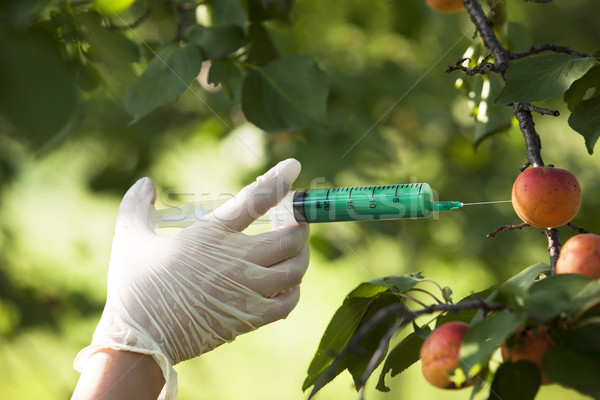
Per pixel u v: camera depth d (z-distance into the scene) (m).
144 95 1.77
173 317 1.70
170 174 3.83
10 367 3.28
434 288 4.36
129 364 1.62
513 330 0.96
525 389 0.99
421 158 3.82
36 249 3.57
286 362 4.69
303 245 1.83
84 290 3.55
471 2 1.64
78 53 1.09
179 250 1.73
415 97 3.56
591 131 1.25
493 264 3.73
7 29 0.85
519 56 1.52
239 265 1.73
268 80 1.96
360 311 1.31
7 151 2.98
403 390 4.07
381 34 3.58
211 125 3.54
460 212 3.74
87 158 3.39
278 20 2.19
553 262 1.23
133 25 2.15
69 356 3.22
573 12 4.01
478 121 1.88
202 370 4.20
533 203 1.24
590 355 0.96
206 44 1.89
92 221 4.04
